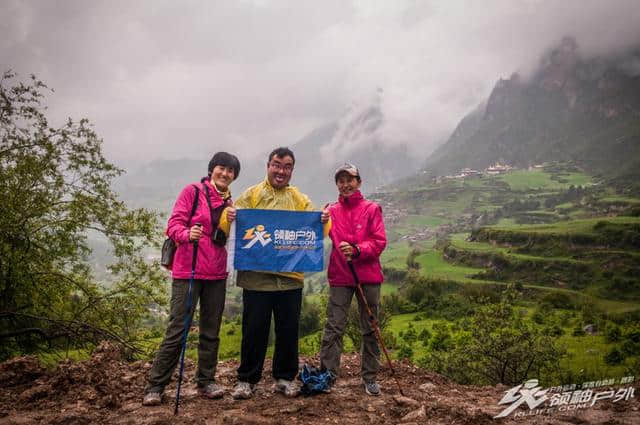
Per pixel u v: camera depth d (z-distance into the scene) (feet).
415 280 329.52
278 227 14.65
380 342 15.24
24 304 47.11
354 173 15.74
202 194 14.46
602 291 310.45
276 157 14.94
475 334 47.50
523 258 377.09
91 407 13.28
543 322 198.90
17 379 15.25
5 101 45.75
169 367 13.93
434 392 16.35
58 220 46.26
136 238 48.42
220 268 14.38
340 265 15.39
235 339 151.02
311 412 13.24
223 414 12.79
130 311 48.19
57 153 46.93
